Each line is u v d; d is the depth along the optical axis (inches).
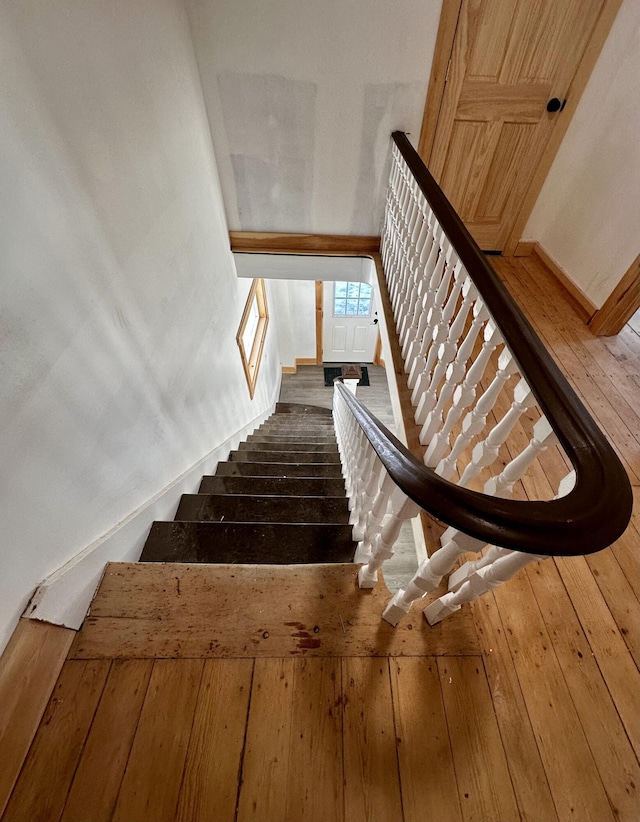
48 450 34.0
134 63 46.7
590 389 73.8
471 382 45.5
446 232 47.5
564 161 93.5
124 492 49.8
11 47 26.9
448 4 67.9
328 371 234.1
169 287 60.1
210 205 82.4
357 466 53.1
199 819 31.2
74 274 36.0
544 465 59.5
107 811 31.0
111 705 35.8
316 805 32.2
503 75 79.0
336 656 39.8
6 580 30.6
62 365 35.1
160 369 58.4
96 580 42.9
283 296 190.1
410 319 72.7
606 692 39.3
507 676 39.7
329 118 80.9
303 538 55.9
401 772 33.9
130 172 46.3
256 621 41.7
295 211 98.4
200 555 54.2
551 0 70.0
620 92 76.6
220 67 72.7
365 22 68.6
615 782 34.4
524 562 26.6
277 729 35.4
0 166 26.4
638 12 70.2
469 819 32.3
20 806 30.8
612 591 46.8
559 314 91.4
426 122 83.6
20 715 32.3
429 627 42.0
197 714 35.8
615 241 81.2
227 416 104.2
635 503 55.8
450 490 22.9
